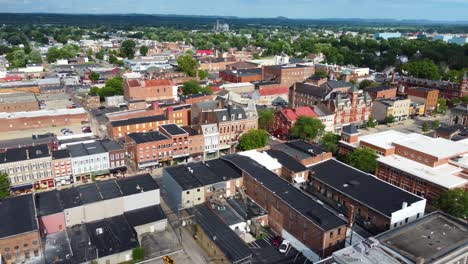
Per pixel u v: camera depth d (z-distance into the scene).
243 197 101.25
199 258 82.25
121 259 79.69
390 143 127.62
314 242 79.94
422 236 72.38
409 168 112.75
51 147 127.88
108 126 152.38
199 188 97.75
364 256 65.75
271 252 84.12
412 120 194.75
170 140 127.56
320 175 107.25
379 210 88.06
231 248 78.44
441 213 80.38
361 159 118.62
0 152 111.38
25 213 80.12
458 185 101.75
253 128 145.75
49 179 112.06
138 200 93.44
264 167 106.94
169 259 81.25
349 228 85.00
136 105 187.00
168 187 105.62
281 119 158.50
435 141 127.69
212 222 88.12
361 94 180.25
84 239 82.06
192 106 159.88
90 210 87.69
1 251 72.56
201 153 136.00
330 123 165.88
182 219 94.12
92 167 117.94
